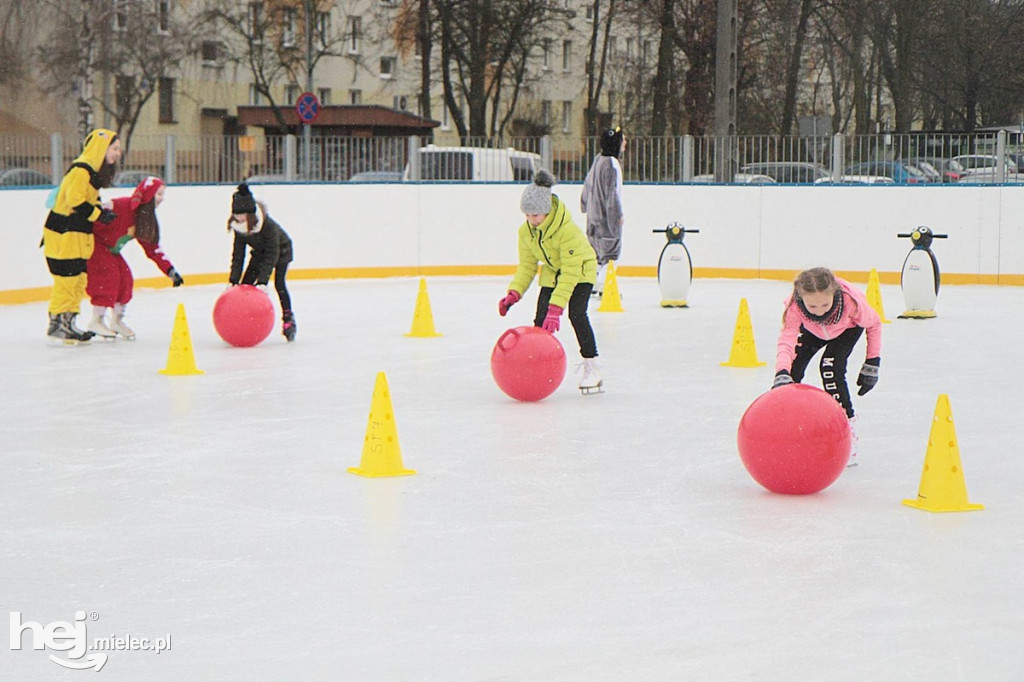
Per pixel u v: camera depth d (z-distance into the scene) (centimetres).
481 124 3969
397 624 423
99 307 1175
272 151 1934
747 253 1939
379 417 649
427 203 1977
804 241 1908
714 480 634
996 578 470
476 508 579
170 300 1591
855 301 630
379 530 543
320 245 1914
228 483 631
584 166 2061
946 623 421
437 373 993
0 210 1487
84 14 3534
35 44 3622
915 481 629
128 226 1162
